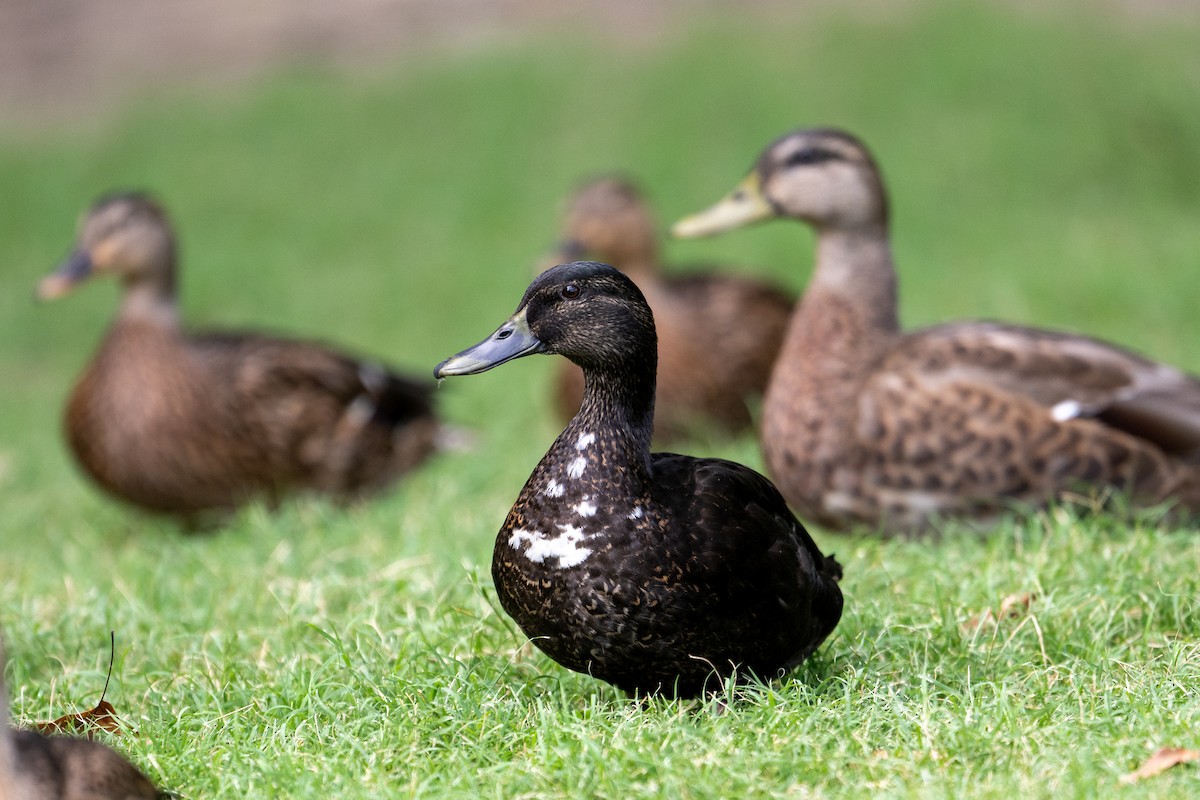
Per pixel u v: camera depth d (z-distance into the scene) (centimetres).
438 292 2202
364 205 2514
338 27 3331
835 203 1077
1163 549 870
